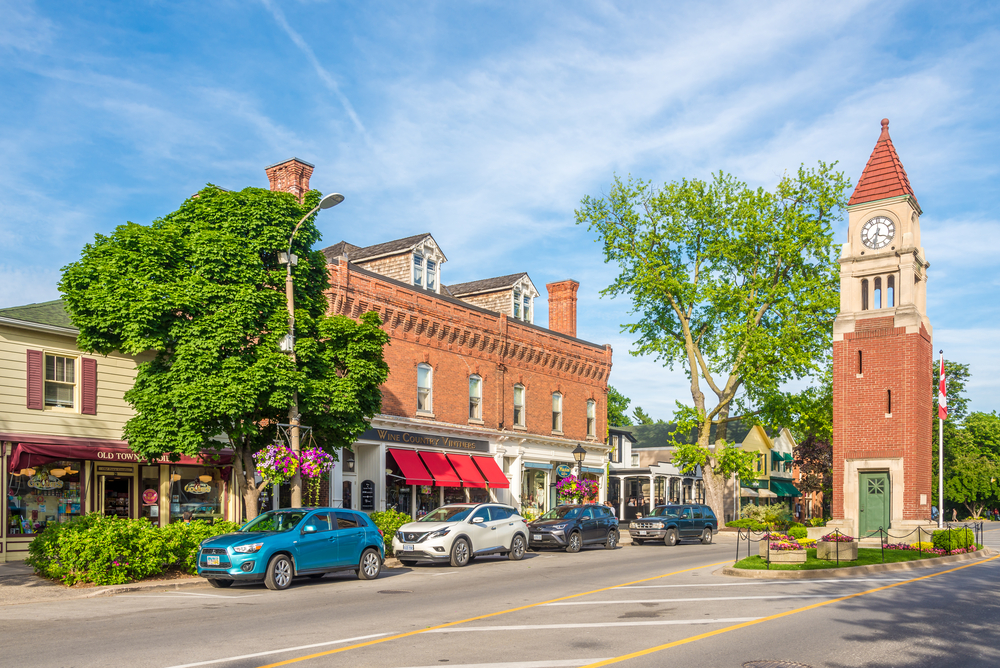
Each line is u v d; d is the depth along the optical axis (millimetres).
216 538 17109
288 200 21297
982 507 88125
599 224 43938
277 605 14375
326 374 21453
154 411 19734
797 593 15711
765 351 40000
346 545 18578
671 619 12344
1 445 21016
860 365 33688
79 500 23078
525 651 9758
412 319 33719
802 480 64750
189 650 9844
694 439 61969
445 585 17828
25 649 10016
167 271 19734
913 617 12609
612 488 54781
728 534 39844
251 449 22375
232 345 19766
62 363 23016
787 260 41062
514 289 42250
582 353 44844
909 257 33031
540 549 29781
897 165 34094
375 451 31891
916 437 31953
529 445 40438
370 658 9328
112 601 15016
